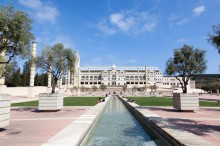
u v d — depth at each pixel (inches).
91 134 461.4
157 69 7613.2
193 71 1055.0
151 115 650.2
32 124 534.9
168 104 1262.3
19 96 2524.6
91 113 719.1
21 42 637.3
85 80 6943.9
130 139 415.8
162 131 428.1
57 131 440.8
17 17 600.1
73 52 1053.8
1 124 423.5
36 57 990.4
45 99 860.6
